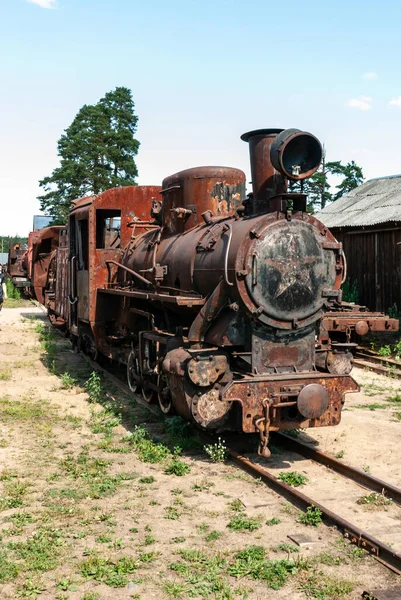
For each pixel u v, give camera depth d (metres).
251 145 7.88
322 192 39.94
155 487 6.32
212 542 5.09
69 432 8.30
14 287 34.50
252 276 6.91
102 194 11.49
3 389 10.91
